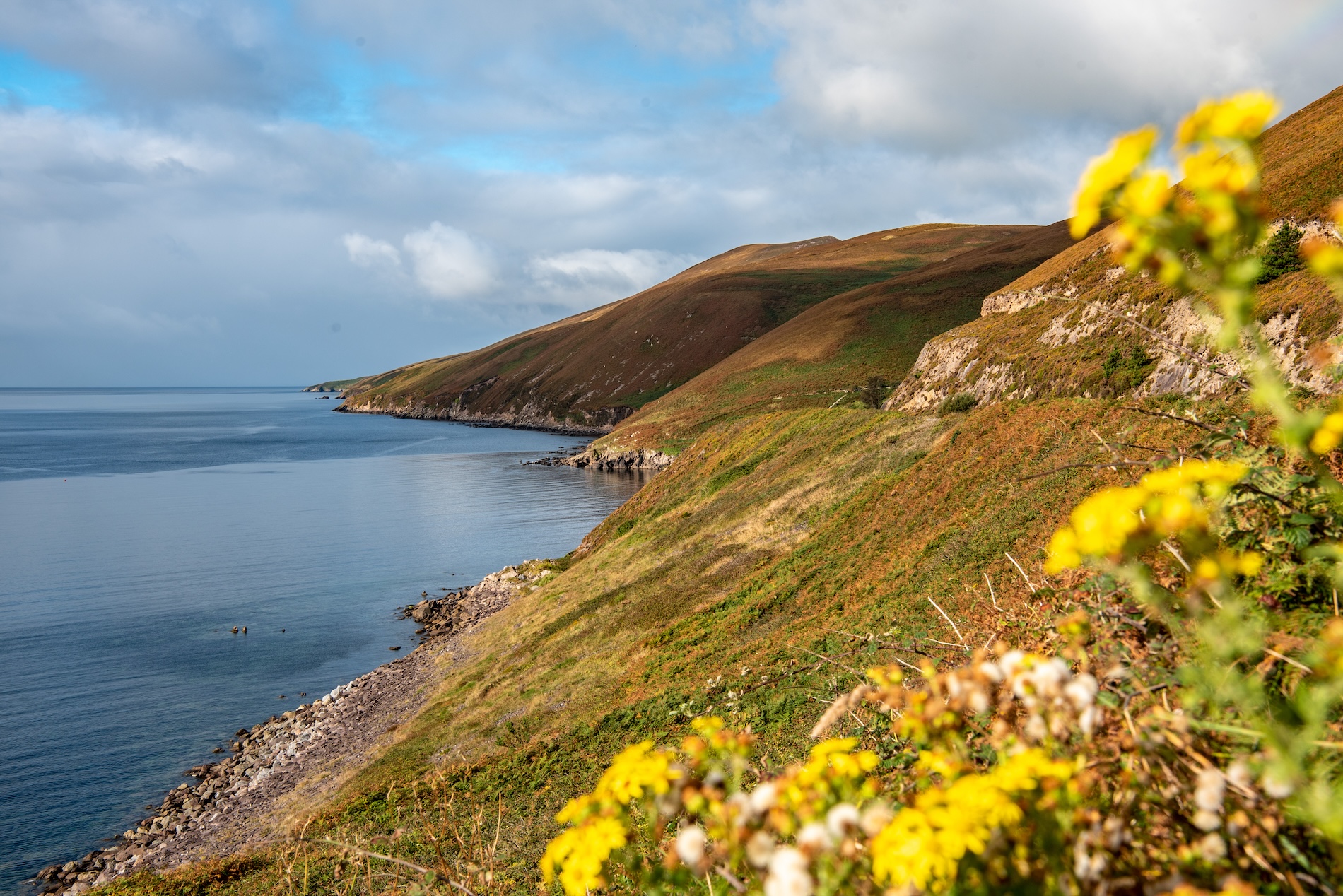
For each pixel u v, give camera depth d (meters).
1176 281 0.99
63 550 58.22
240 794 24.00
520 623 34.84
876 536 24.95
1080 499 15.63
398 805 17.08
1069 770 1.47
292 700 31.70
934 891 1.31
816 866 1.56
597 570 38.59
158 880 13.95
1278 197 30.50
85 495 84.75
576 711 21.58
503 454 127.19
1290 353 21.41
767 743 11.76
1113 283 38.06
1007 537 17.03
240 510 75.12
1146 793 1.69
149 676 34.03
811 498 32.94
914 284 119.25
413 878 6.61
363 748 25.39
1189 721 1.73
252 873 13.64
